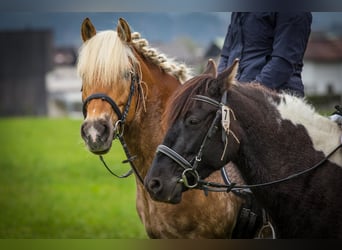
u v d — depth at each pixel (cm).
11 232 1798
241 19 983
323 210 751
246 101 754
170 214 881
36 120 5372
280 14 941
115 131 857
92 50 866
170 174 721
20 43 8056
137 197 947
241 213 888
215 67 759
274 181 743
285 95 783
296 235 759
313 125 774
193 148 723
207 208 879
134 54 903
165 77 930
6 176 2886
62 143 4009
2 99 7444
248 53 977
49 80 7856
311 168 750
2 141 4069
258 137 750
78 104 7294
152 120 903
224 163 732
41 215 2070
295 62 938
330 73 7144
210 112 725
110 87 858
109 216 2033
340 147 768
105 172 2920
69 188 2578
